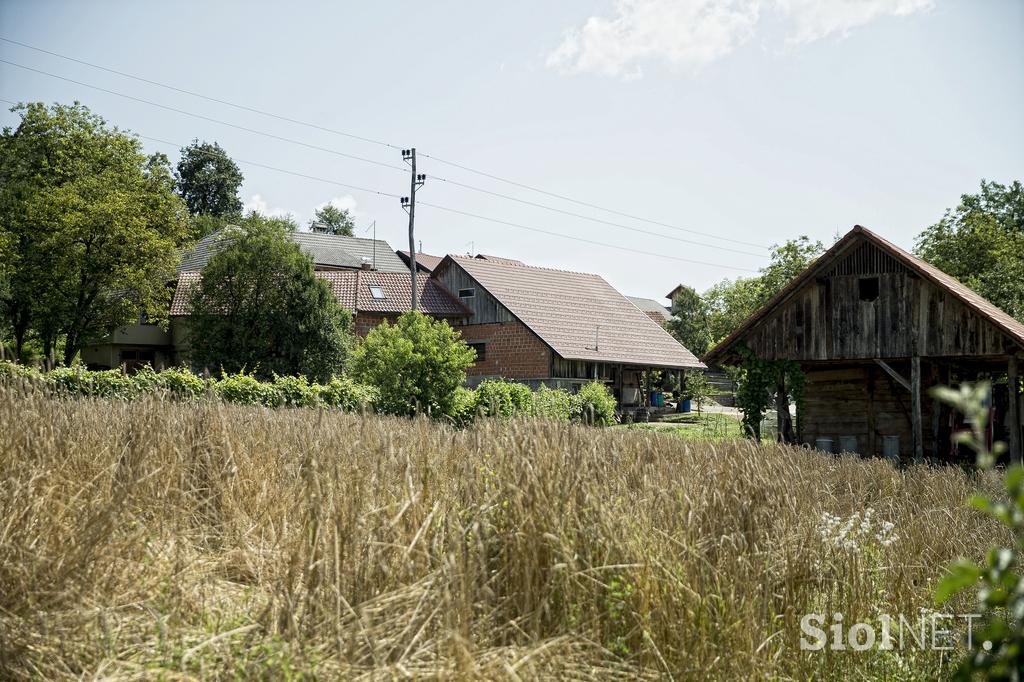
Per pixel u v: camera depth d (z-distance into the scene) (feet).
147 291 112.88
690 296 198.39
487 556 14.39
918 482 33.45
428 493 16.21
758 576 15.10
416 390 65.46
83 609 12.77
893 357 63.10
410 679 11.31
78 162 125.49
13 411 20.65
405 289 128.88
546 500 14.62
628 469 18.75
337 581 12.58
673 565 13.99
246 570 16.10
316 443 20.54
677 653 12.95
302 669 10.99
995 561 5.33
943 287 60.34
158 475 19.16
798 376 66.59
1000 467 46.50
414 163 116.67
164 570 14.96
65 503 16.31
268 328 101.60
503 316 122.42
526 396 68.13
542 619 13.35
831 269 65.67
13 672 11.33
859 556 18.13
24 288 105.40
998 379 76.48
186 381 53.21
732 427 90.58
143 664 11.68
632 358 123.95
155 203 123.34
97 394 47.50
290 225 169.99
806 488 21.98
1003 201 157.38
